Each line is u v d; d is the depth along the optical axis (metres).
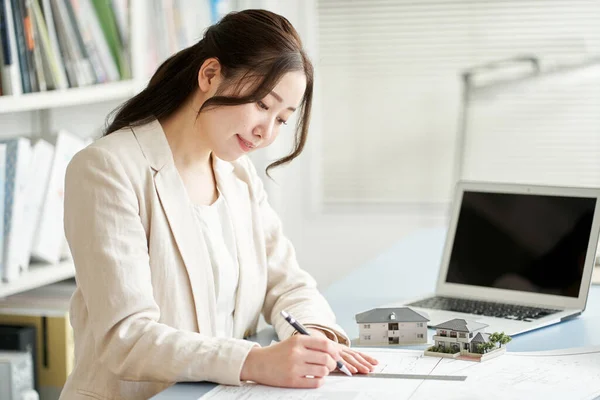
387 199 4.01
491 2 3.80
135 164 1.45
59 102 2.30
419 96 3.92
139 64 2.72
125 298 1.34
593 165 3.78
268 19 1.44
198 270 1.49
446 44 3.87
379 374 1.31
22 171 2.14
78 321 1.48
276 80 1.38
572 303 1.80
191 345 1.30
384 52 3.92
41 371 2.28
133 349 1.31
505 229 1.92
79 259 1.37
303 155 4.00
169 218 1.46
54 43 2.34
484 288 1.92
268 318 1.72
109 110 3.03
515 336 1.61
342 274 4.04
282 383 1.25
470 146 3.89
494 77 3.82
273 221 1.78
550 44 3.78
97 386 1.43
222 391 1.25
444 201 3.95
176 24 3.02
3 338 2.20
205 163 1.61
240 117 1.39
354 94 3.97
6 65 2.13
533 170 3.84
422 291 2.03
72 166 1.42
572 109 3.76
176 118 1.55
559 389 1.23
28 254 2.23
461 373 1.31
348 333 1.66
